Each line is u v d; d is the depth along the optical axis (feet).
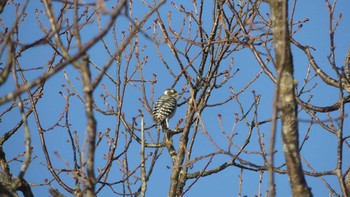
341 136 31.83
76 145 42.60
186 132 48.85
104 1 23.08
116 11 21.91
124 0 22.04
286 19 25.98
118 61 49.26
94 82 23.89
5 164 47.65
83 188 29.40
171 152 54.08
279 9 30.14
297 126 29.40
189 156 46.68
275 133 22.88
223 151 36.45
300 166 29.04
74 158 42.47
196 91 52.49
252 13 47.98
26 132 26.81
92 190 25.18
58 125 49.88
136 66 49.88
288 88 29.43
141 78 51.31
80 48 23.72
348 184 38.19
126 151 41.24
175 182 47.80
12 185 33.06
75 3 24.67
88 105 24.12
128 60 46.06
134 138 53.01
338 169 32.01
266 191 41.93
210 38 51.06
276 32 30.14
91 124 24.23
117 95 48.65
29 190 36.27
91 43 21.98
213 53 51.55
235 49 51.26
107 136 46.09
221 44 50.70
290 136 29.25
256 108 37.55
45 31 39.42
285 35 25.36
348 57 42.75
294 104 29.45
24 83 46.91
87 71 23.90
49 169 44.16
